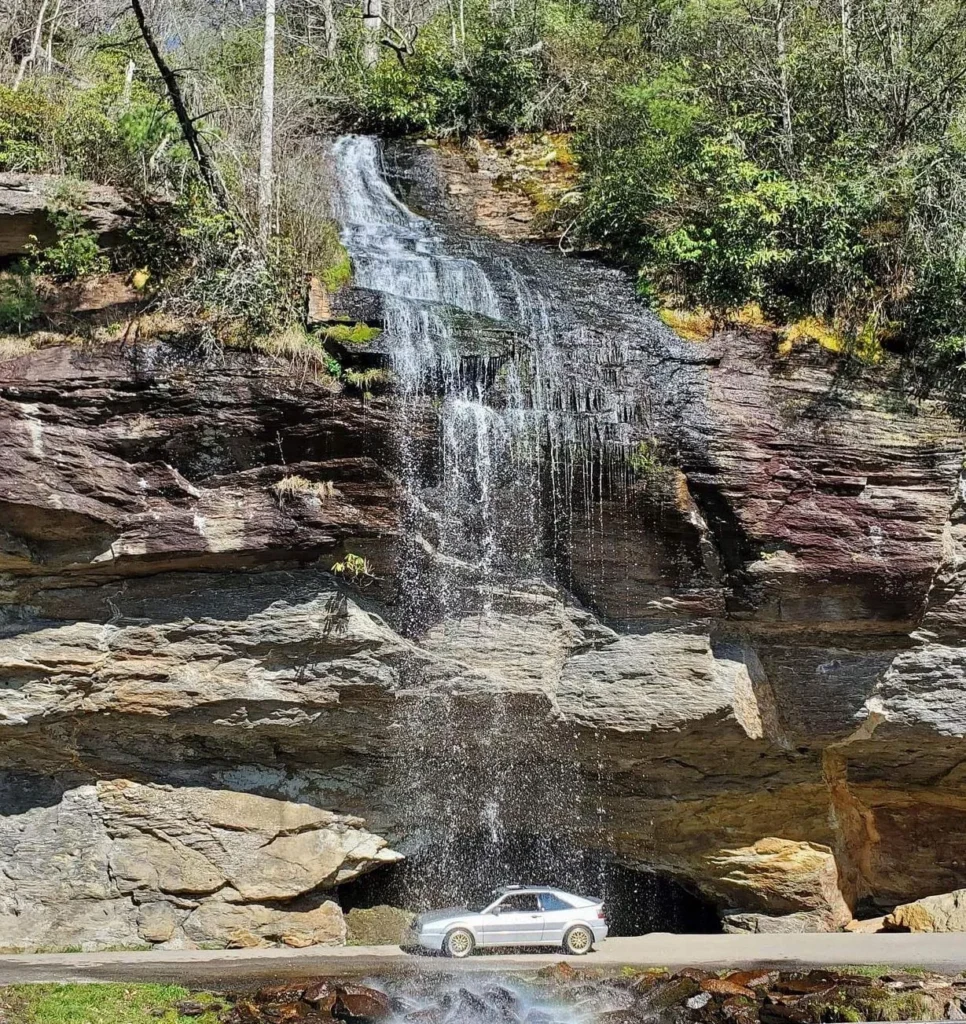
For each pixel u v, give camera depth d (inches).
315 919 588.4
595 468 577.9
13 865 562.9
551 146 932.6
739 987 409.1
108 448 550.9
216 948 564.1
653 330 623.5
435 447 569.6
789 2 842.8
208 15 1284.4
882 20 792.9
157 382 554.3
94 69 899.4
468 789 625.6
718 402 591.8
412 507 572.1
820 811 633.6
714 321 643.5
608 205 771.4
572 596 599.2
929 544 584.1
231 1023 369.1
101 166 648.4
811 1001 386.9
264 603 569.6
